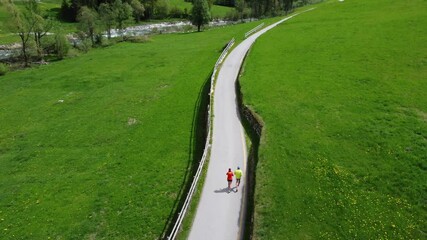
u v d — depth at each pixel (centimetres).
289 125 4188
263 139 3925
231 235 2811
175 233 2738
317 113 4412
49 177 4159
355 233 2677
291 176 3316
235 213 3027
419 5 8656
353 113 4312
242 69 6322
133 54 9219
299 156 3594
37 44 9319
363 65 5681
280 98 4928
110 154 4522
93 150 4678
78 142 4922
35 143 5012
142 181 3869
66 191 3853
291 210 2923
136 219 3325
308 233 2711
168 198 3550
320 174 3319
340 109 4447
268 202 3016
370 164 3394
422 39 6312
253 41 8512
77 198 3719
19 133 5334
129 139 4831
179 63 8006
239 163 3725
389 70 5341
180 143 4544
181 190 3634
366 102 4519
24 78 7812
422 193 2977
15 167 4444
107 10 12050
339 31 7788
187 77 6925
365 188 3116
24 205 3691
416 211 2823
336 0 14238
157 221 3272
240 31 10681
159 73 7425
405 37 6575
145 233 3152
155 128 5031
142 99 6112
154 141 4684
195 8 12112
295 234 2708
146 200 3562
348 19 8831
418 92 4556
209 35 10994
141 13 15612
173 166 4062
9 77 7919
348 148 3662
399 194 3005
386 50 6122
